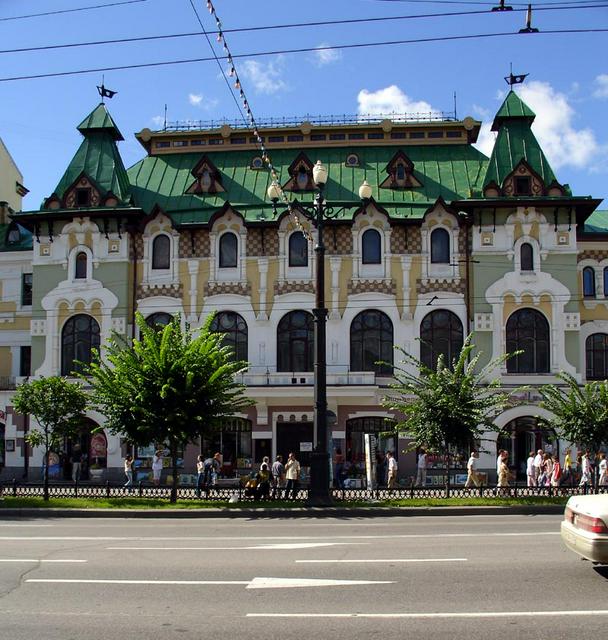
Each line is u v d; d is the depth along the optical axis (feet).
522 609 32.40
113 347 102.78
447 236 126.72
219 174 136.56
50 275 131.44
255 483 85.61
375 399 121.70
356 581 37.81
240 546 49.73
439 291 125.29
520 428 121.49
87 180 132.46
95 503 81.87
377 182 134.82
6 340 139.03
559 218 124.77
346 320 125.90
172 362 86.79
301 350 126.52
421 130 141.49
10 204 166.91
